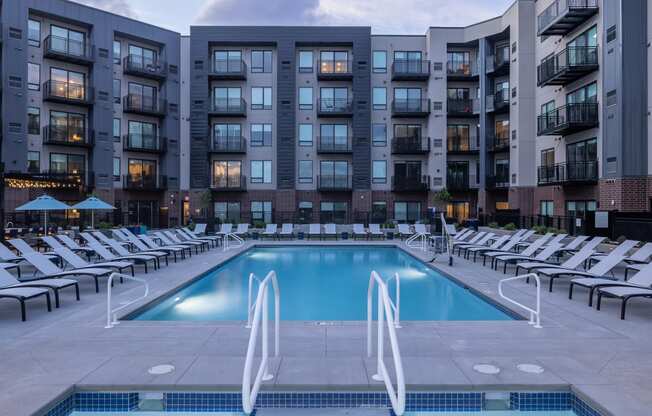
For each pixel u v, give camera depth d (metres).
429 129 28.20
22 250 10.13
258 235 22.28
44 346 4.89
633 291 6.39
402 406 2.84
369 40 28.03
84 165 26.20
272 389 3.70
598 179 17.45
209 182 28.42
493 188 27.30
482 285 8.96
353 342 5.10
